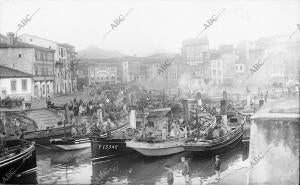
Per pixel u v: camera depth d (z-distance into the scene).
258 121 15.62
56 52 29.00
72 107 29.12
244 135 26.80
